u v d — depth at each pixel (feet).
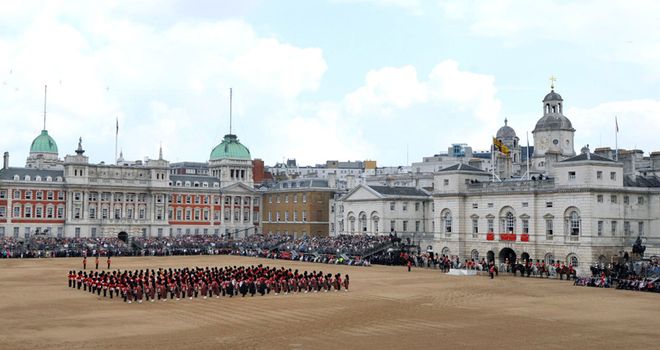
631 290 299.79
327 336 185.47
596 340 183.11
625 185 407.03
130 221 643.04
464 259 453.99
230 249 565.53
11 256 492.95
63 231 616.80
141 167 654.12
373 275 366.02
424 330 195.62
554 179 409.28
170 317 217.15
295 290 288.30
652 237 391.24
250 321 209.46
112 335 186.60
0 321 209.56
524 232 421.18
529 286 313.73
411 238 523.29
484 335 188.65
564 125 563.07
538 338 185.06
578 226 392.27
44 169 622.13
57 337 183.83
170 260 476.54
